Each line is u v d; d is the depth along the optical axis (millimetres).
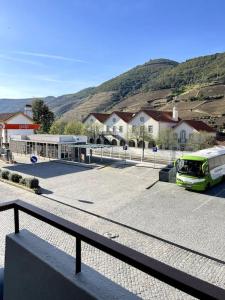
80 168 31500
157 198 19922
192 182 21156
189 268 10453
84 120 69375
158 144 52719
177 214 16594
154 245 12398
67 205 18156
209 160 21719
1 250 11055
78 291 2947
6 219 14258
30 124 48375
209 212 16984
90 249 11305
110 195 20703
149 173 28344
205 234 13719
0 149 38656
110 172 29109
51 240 12094
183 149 49062
